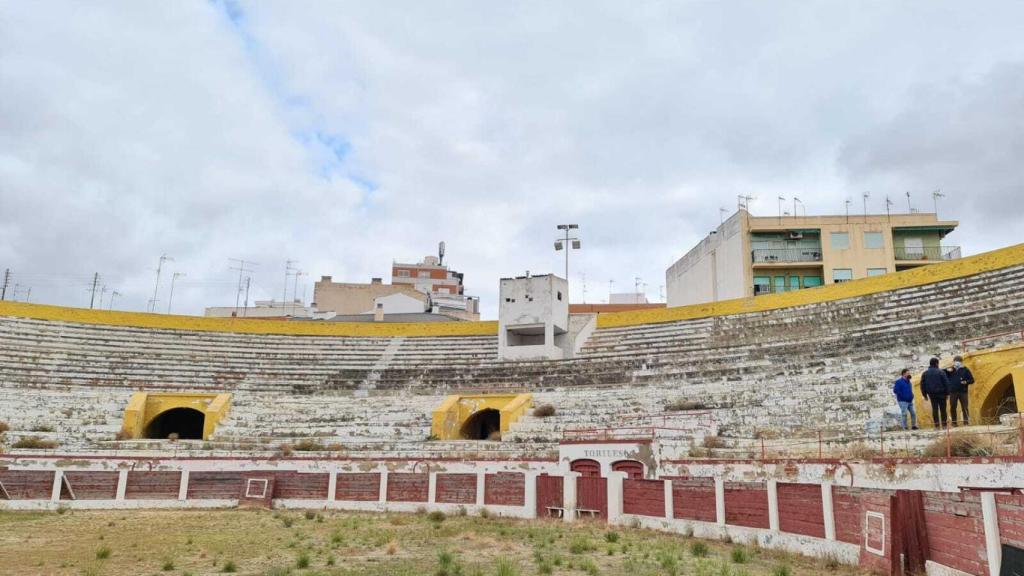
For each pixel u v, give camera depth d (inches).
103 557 668.1
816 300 1676.9
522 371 1753.2
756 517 727.7
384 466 1145.4
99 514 1054.4
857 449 895.1
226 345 1953.7
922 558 500.7
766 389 1338.6
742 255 2224.4
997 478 548.4
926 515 503.2
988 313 1291.8
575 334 1866.4
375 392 1728.6
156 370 1750.7
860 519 582.2
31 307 1867.6
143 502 1143.6
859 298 1611.7
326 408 1620.3
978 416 914.7
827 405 1192.8
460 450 1327.5
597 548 709.9
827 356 1402.6
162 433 1663.4
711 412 1288.1
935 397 848.9
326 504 1146.7
